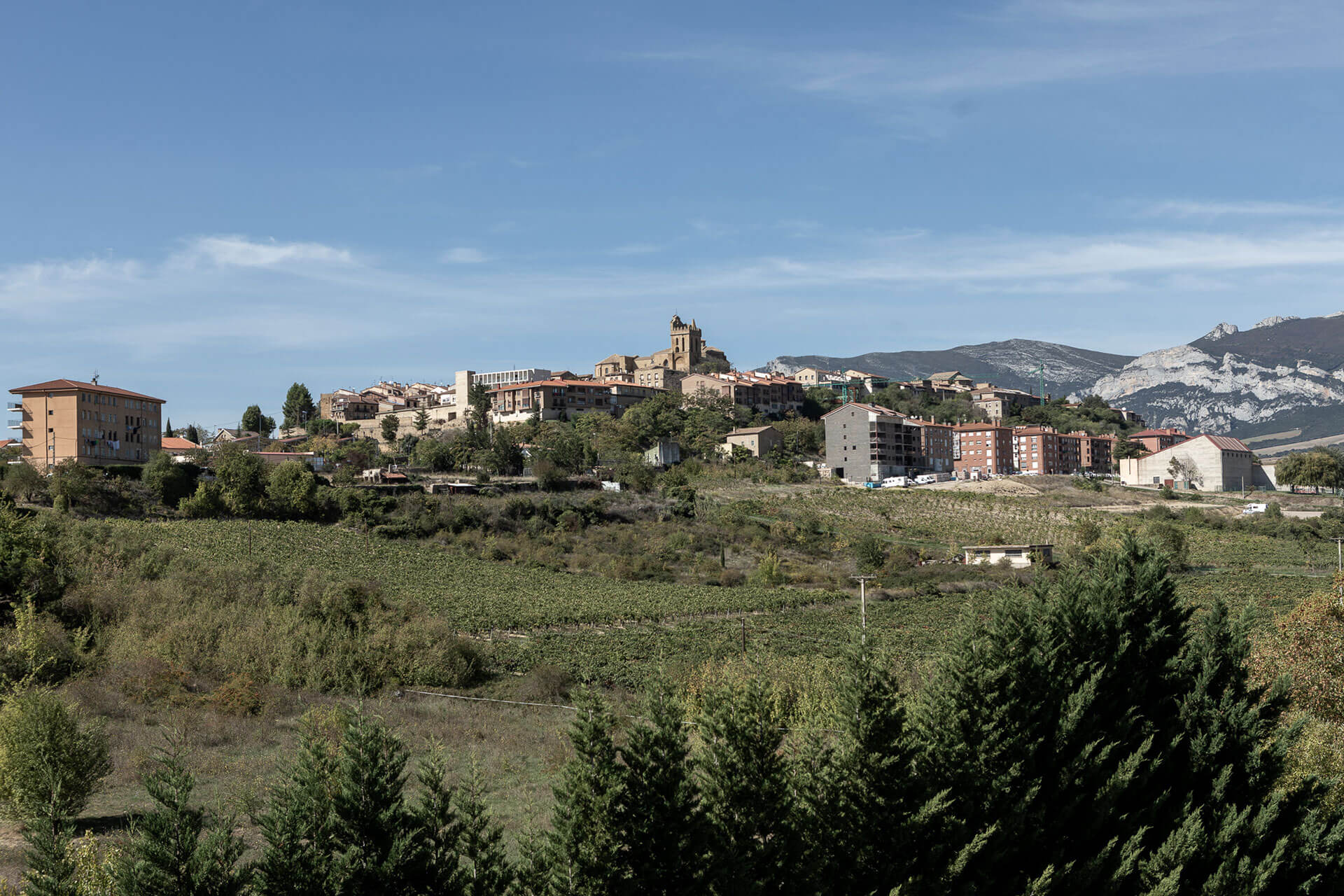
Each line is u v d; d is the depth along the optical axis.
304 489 132.00
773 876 21.67
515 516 140.38
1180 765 29.95
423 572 107.56
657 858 19.69
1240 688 30.98
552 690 58.41
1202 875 27.19
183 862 16.38
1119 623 30.80
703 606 97.31
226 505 128.75
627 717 29.17
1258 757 29.83
